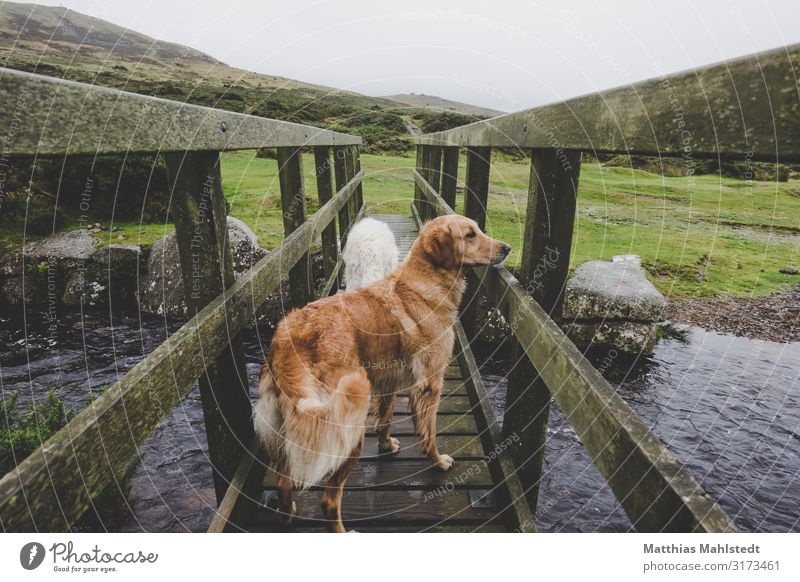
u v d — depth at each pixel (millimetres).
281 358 1888
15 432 3527
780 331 6797
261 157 14672
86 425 937
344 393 1898
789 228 10602
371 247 4059
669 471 866
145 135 1188
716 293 7742
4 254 7660
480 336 6586
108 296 7441
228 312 1720
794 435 4836
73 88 909
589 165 17500
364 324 2162
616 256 8352
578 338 6449
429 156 7477
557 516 3844
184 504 3734
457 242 2426
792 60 667
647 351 6344
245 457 2131
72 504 890
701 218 11180
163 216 9008
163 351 1276
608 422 1081
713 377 5859
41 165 8445
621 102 1163
